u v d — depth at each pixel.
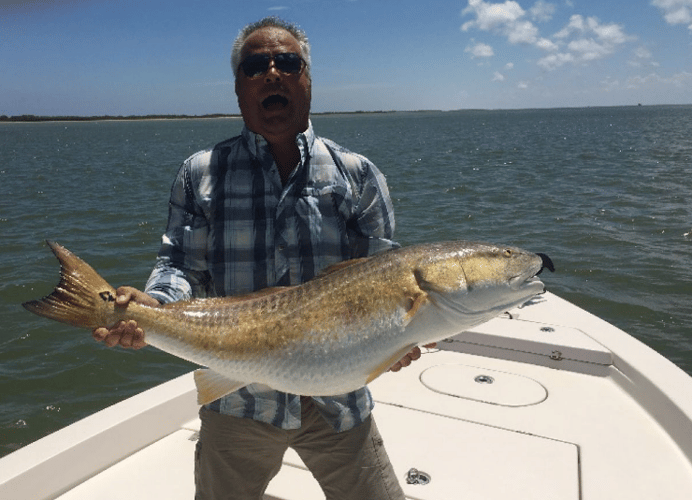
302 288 2.33
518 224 14.13
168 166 34.97
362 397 2.41
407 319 2.24
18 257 11.82
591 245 11.84
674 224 13.27
